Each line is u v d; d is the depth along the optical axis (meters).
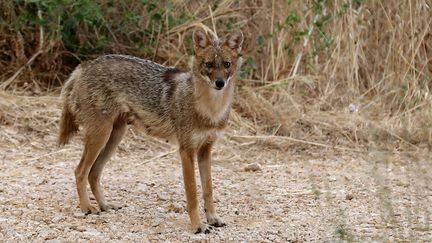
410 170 12.23
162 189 11.43
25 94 15.23
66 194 10.86
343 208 10.41
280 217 10.06
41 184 11.34
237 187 11.62
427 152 13.28
